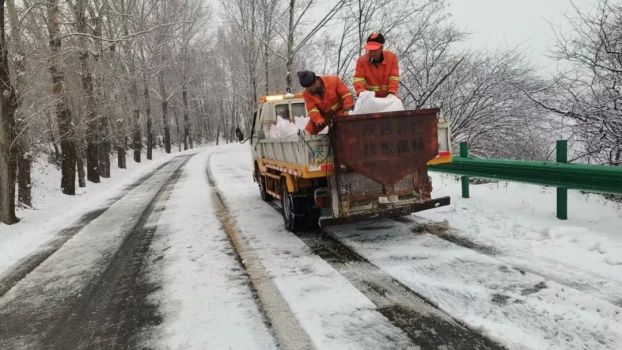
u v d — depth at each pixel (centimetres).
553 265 472
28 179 1334
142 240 762
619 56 800
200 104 6712
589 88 854
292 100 913
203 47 5150
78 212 1185
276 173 851
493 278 451
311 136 572
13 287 571
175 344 371
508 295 409
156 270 580
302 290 462
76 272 611
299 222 701
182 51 4606
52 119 1634
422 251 555
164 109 4878
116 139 2966
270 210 943
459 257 521
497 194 824
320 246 621
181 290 495
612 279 426
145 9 3397
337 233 686
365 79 669
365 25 1642
